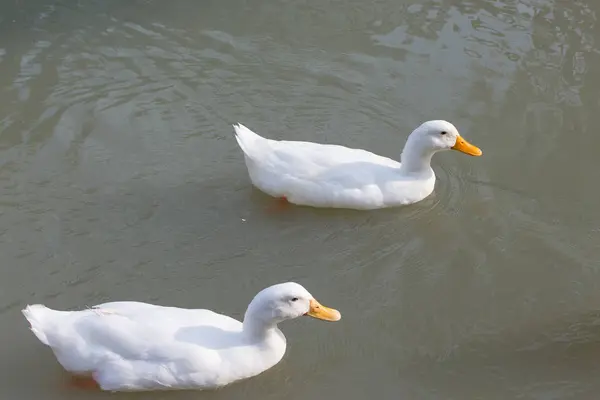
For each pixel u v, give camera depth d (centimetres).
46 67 377
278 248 330
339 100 372
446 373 304
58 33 388
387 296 320
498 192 347
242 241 331
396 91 375
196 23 395
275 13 400
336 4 405
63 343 291
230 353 295
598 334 312
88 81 373
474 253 330
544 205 344
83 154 351
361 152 342
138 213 336
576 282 324
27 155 350
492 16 402
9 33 388
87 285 319
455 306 318
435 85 377
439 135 335
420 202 343
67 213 335
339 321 313
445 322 314
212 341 295
